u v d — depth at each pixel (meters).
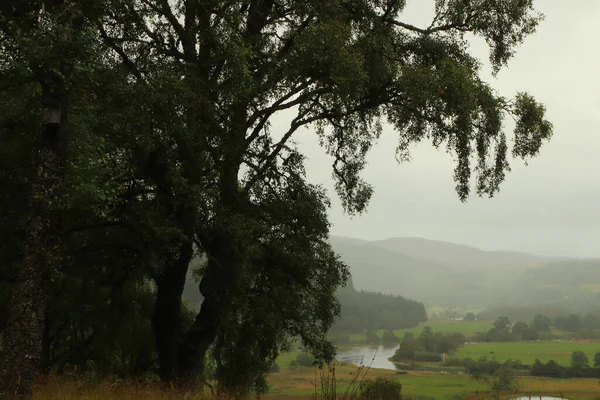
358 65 14.91
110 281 18.97
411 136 19.83
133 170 13.92
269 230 16.33
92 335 23.42
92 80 9.86
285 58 15.56
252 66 16.66
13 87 10.34
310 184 18.41
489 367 139.25
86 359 22.44
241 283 16.41
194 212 14.42
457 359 173.88
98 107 12.41
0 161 11.98
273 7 18.11
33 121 10.57
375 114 20.09
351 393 7.01
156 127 13.29
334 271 18.27
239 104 15.77
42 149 8.15
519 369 134.62
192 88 14.16
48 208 8.07
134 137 12.84
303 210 17.28
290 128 18.58
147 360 23.33
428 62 18.16
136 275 16.89
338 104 16.86
